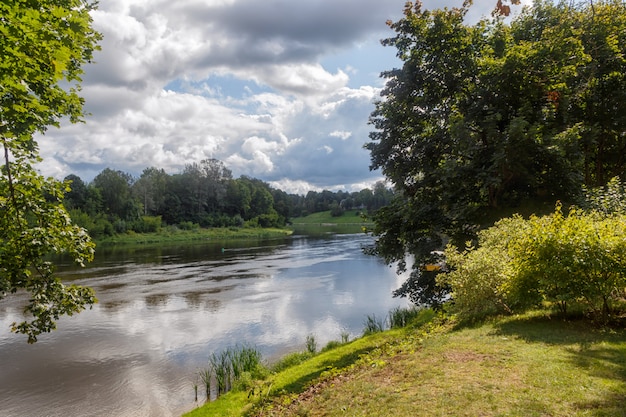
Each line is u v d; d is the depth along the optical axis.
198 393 12.39
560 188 12.84
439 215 14.21
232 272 35.81
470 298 9.22
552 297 7.70
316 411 5.86
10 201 6.62
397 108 15.71
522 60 12.53
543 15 15.81
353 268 37.78
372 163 16.44
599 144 17.02
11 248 6.77
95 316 21.50
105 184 90.44
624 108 15.02
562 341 6.64
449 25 14.23
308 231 108.88
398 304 23.52
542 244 7.54
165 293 26.97
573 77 14.45
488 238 10.50
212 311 22.41
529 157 12.11
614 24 15.18
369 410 5.12
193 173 115.56
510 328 7.92
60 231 7.06
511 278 8.11
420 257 13.64
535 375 5.23
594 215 9.05
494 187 13.05
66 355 15.84
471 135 13.13
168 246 65.62
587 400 4.34
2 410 11.56
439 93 14.74
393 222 15.34
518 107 13.31
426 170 14.81
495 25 15.46
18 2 4.41
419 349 7.61
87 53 8.26
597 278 7.09
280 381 10.12
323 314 21.61
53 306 7.09
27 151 6.82
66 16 4.76
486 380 5.30
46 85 6.58
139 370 14.31
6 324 20.17
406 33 15.09
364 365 7.97
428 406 4.79
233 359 13.87
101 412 11.37
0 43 4.38
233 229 101.06
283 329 19.05
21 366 14.76
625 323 7.30
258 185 150.88
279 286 29.30
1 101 5.36
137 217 91.62
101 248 61.84
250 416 7.78
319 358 12.12
